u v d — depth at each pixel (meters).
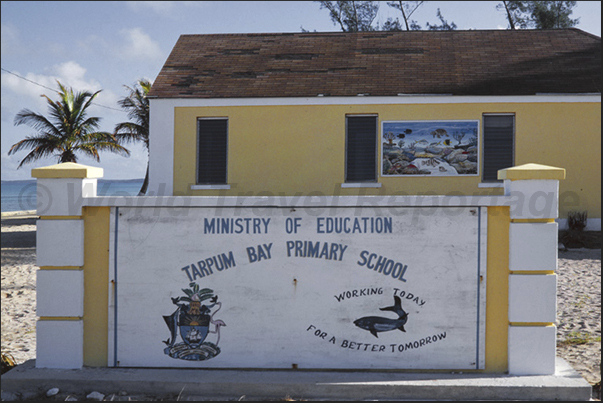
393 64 16.75
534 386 5.27
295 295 5.76
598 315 8.42
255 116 15.62
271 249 5.78
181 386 5.46
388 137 15.32
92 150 33.16
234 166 15.68
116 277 5.85
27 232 24.41
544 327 5.57
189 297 5.82
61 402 5.31
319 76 16.30
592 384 5.75
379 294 5.71
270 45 18.25
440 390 5.31
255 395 5.41
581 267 12.41
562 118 15.14
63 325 5.84
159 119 15.73
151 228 5.85
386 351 5.70
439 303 5.67
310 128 15.52
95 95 33.31
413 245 5.69
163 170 15.74
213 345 5.80
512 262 5.57
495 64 16.53
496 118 15.34
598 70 15.91
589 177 15.23
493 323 5.66
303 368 5.74
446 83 15.62
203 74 16.69
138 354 5.84
